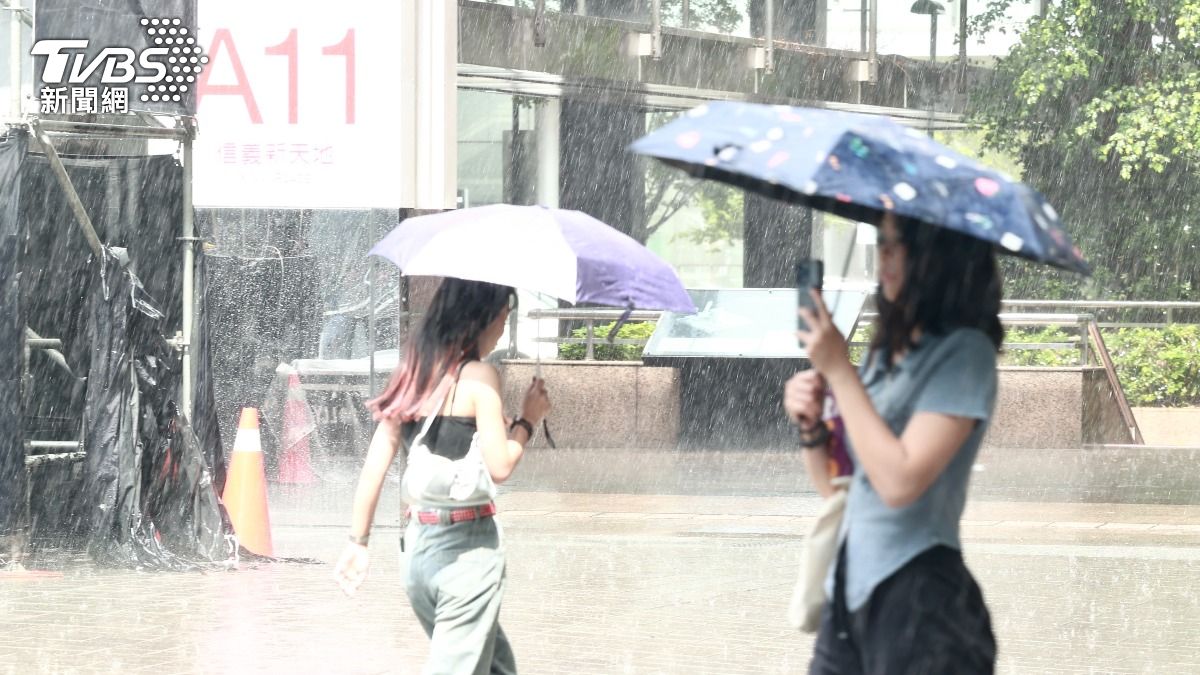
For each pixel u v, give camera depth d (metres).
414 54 19.34
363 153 19.27
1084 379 31.12
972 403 5.15
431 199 19.45
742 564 17.02
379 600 14.48
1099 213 41.62
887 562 5.30
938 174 5.13
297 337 19.78
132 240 17.61
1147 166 41.06
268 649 12.14
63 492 17.53
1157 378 37.34
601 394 31.55
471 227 8.06
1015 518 21.11
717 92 38.06
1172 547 18.44
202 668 11.41
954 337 5.28
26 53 17.11
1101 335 34.41
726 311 32.03
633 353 33.56
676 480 25.92
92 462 16.12
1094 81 40.94
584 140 38.50
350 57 19.20
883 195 4.96
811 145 5.06
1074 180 41.56
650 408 31.38
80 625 13.09
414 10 19.22
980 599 5.43
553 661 11.80
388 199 19.25
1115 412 33.09
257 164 19.41
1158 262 41.47
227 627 13.06
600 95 36.38
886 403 5.34
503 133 36.72
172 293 17.52
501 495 23.89
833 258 43.84
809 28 41.84
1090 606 14.39
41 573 15.64
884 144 5.14
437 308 7.77
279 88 19.33
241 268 19.78
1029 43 40.84
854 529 5.42
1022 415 31.23
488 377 7.62
